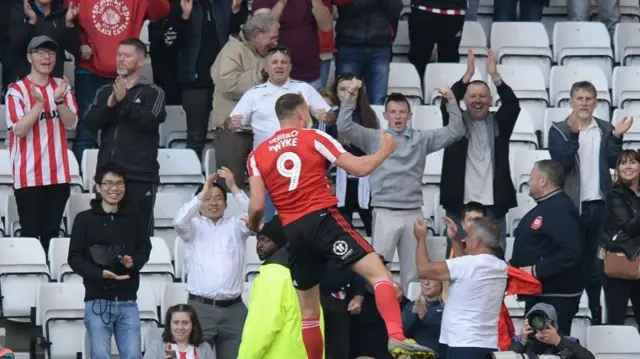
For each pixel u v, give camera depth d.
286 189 35.22
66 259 49.28
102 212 45.50
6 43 57.66
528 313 41.78
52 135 50.00
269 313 36.97
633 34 62.59
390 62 58.62
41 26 53.69
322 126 49.38
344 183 49.88
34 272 48.84
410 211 48.59
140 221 45.88
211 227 46.41
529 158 54.34
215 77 51.50
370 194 49.47
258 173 35.56
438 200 52.81
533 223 45.47
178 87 56.47
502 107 49.72
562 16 65.62
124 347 45.12
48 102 50.00
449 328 42.47
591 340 47.66
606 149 50.06
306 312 37.34
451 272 42.22
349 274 45.06
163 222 52.09
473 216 46.91
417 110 56.19
